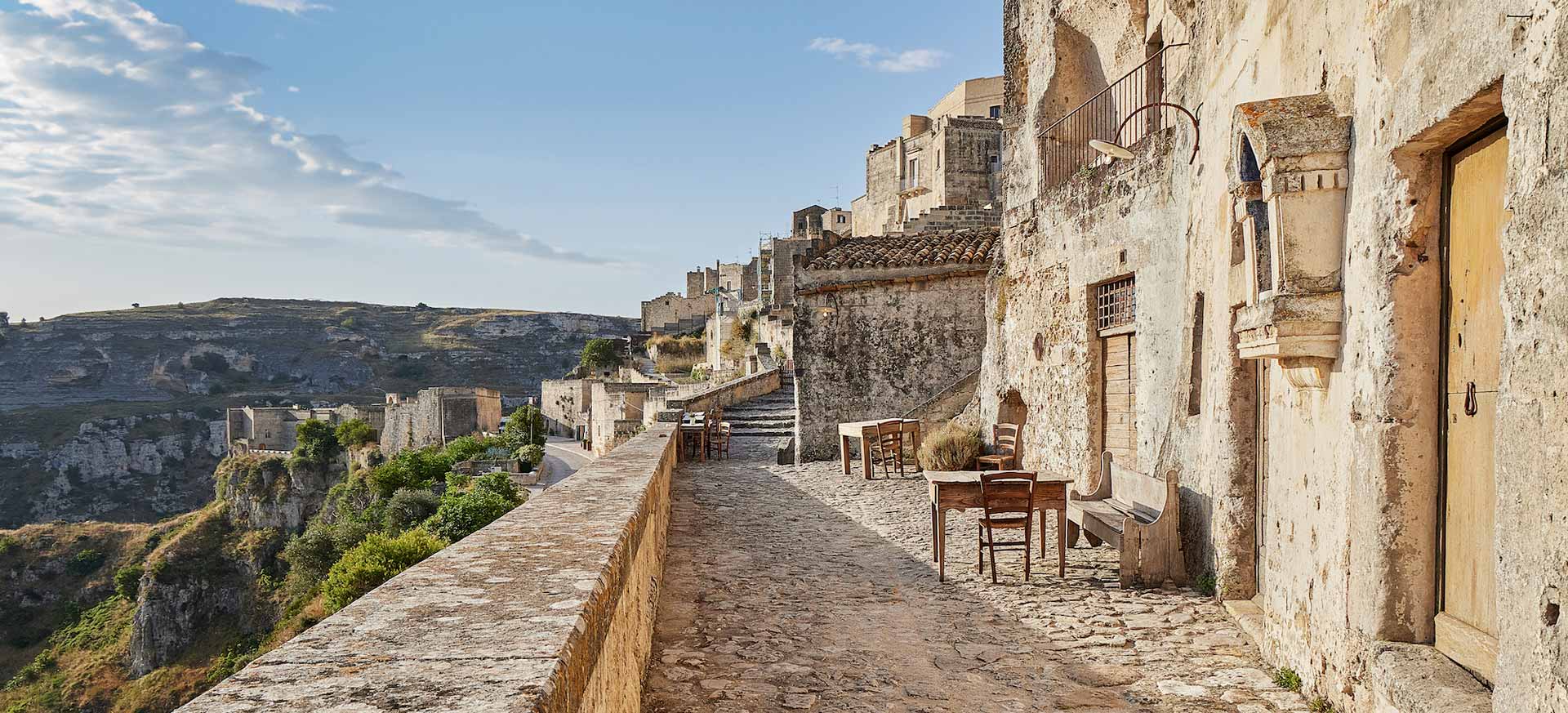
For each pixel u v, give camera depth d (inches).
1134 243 381.7
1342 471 171.6
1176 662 216.5
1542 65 104.0
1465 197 143.5
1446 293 149.5
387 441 3304.6
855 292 717.3
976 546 363.6
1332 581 176.1
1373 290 159.0
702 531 403.5
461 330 7091.5
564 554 124.2
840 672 212.2
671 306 3855.8
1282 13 210.8
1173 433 317.1
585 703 87.1
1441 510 151.0
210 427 4933.6
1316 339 177.0
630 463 296.2
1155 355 360.5
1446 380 149.3
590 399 2908.5
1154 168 364.5
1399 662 146.6
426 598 95.7
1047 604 270.5
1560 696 98.3
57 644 2222.0
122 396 5733.3
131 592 2316.7
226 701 61.4
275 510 2765.7
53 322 6122.1
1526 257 107.5
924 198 2128.4
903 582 303.3
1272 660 211.0
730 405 1006.4
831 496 512.4
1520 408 108.3
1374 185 160.1
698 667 216.1
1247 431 251.9
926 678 208.4
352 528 1983.3
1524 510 107.2
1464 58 126.5
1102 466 357.4
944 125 2006.6
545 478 1868.8
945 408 684.7
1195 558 288.0
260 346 6451.8
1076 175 451.8
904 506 471.2
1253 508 252.7
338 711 59.4
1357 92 169.8
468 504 1461.6
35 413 4736.7
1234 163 208.1
